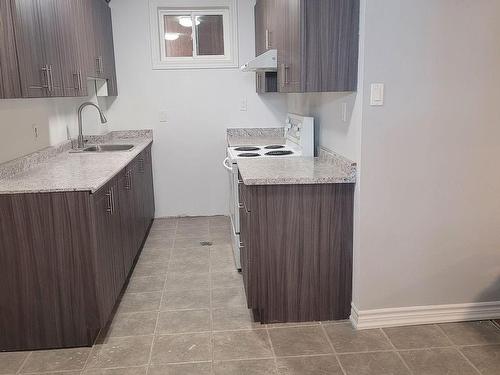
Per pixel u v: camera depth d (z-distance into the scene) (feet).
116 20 14.66
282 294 8.54
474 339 7.92
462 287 8.46
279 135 15.75
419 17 7.45
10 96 7.09
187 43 15.43
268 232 8.29
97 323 7.89
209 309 9.25
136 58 15.01
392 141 7.80
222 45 15.58
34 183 7.85
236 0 14.92
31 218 7.46
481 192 8.14
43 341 7.89
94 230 7.62
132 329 8.50
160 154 15.66
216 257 12.23
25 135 9.83
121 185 9.80
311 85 7.97
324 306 8.67
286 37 9.18
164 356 7.59
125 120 15.35
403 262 8.25
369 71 7.54
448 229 8.22
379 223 8.07
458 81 7.72
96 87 13.78
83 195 7.48
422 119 7.78
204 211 16.21
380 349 7.66
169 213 16.10
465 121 7.86
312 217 8.30
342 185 8.23
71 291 7.76
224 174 15.98
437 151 7.91
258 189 8.12
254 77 15.43
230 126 15.70
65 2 9.39
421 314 8.47
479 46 7.65
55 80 8.72
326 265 8.51
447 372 7.00
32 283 7.68
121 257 9.65
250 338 8.10
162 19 15.19
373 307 8.36
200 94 15.43
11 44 7.07
